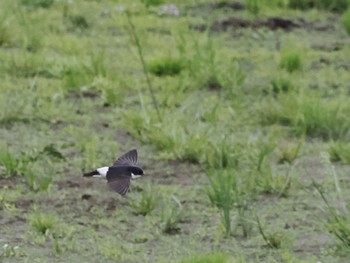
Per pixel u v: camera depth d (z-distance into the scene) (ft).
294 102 50.08
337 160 45.42
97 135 46.88
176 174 42.73
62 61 56.03
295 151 44.62
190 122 47.80
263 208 39.32
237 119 49.16
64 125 48.26
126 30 63.93
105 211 38.63
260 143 45.65
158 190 40.60
